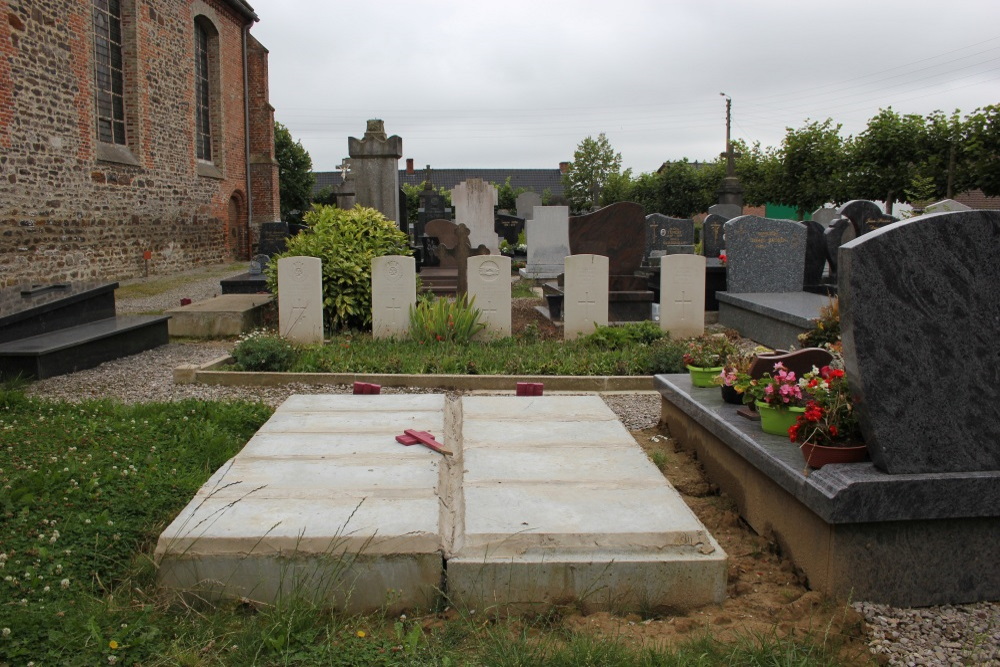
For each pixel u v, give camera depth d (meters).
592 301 10.16
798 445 3.99
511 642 2.86
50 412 5.94
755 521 4.15
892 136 22.38
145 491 4.10
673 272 10.31
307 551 3.18
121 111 18.27
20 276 14.04
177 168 20.72
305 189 40.03
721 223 18.30
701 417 4.93
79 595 3.10
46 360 8.06
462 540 3.27
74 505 3.85
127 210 18.05
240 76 25.52
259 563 3.17
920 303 3.33
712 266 13.44
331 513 3.43
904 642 3.07
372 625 3.08
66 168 15.47
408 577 3.19
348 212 11.67
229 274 20.02
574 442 4.59
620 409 6.99
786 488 3.66
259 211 26.72
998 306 3.36
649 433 5.98
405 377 7.93
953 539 3.37
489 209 21.30
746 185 34.28
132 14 18.09
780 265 12.02
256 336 8.82
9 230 13.71
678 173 40.81
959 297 3.34
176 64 20.52
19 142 13.95
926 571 3.36
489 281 9.97
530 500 3.65
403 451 4.36
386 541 3.19
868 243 3.31
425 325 9.62
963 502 3.29
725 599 3.33
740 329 11.35
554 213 18.03
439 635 2.96
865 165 23.28
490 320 10.04
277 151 38.56
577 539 3.26
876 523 3.33
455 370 8.25
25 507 3.76
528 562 3.18
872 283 3.31
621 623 3.10
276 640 2.82
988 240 3.35
